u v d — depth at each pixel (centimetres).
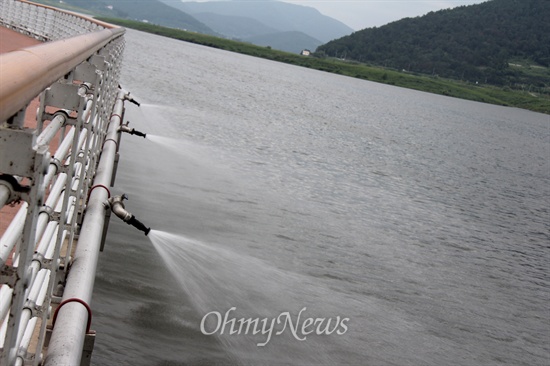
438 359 1037
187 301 964
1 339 298
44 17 2966
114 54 1099
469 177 3756
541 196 3609
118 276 982
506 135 9212
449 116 11575
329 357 941
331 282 1273
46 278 411
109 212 730
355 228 1789
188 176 1858
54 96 364
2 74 179
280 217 1677
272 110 5200
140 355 787
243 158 2508
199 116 3516
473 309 1339
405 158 3975
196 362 814
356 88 16488
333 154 3306
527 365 1108
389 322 1138
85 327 374
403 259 1596
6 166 209
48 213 357
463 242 1980
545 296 1576
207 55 15075
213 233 1391
